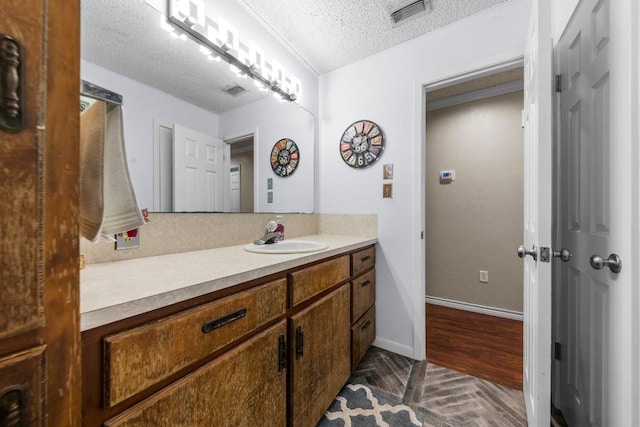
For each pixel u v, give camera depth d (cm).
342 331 146
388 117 199
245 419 84
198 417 70
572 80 116
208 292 74
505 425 126
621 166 79
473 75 173
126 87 110
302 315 112
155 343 61
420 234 187
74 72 37
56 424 35
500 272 258
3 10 31
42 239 34
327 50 201
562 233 127
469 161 271
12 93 31
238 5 155
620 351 80
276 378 98
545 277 94
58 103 35
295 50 200
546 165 94
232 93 156
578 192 111
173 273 82
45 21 34
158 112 121
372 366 176
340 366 143
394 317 195
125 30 110
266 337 94
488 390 150
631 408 74
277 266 99
